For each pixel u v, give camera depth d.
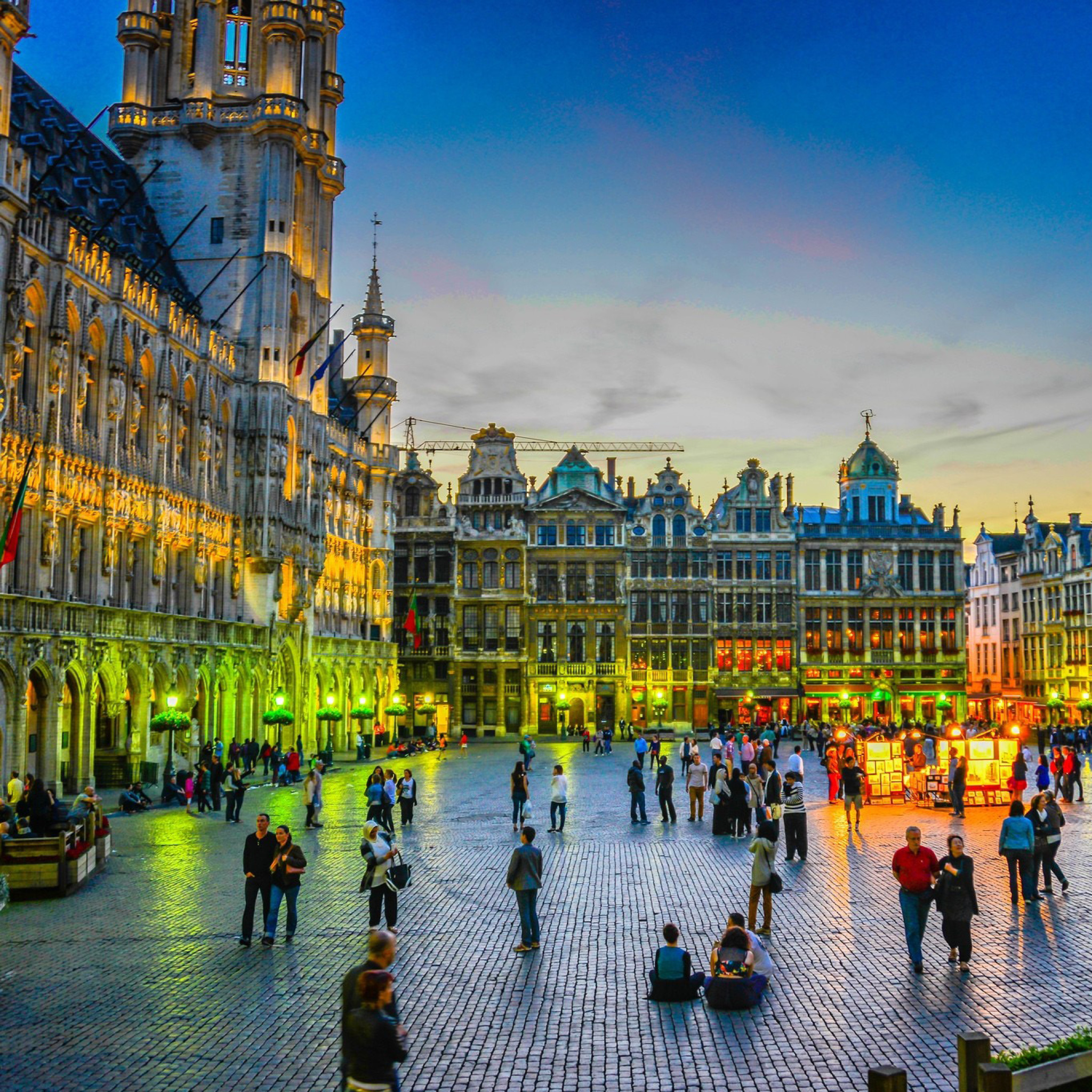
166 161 65.06
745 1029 14.70
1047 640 105.56
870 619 97.94
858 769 32.69
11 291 38.88
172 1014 15.30
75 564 44.84
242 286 63.44
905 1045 14.02
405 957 18.31
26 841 23.03
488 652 95.94
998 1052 13.48
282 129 63.66
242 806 40.50
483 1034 14.52
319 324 72.38
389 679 84.88
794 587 97.50
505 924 20.70
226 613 59.97
